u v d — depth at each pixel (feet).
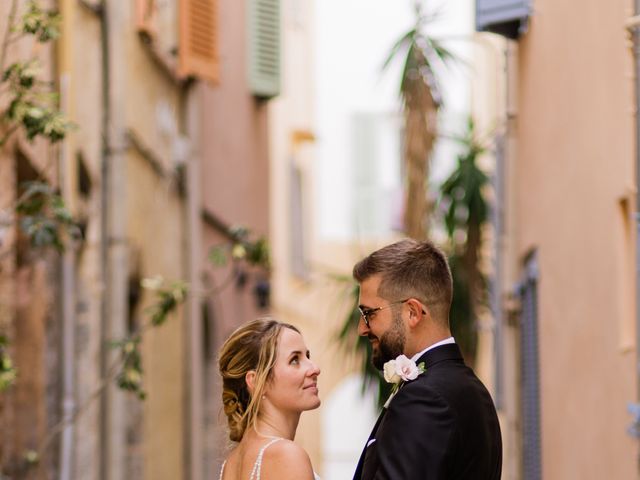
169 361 44.52
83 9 36.68
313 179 87.15
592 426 28.35
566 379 31.17
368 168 88.99
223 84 54.29
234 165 55.62
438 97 43.06
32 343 32.50
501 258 44.19
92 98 37.52
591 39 27.68
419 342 16.76
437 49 42.83
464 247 45.96
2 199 28.73
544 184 33.73
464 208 46.03
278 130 76.23
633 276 25.50
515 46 38.32
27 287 32.48
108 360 37.78
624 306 25.59
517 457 41.27
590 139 27.99
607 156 26.45
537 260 35.17
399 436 16.15
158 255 43.42
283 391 17.60
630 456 24.81
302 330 80.38
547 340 33.68
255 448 17.39
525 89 36.37
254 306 58.39
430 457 15.99
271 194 74.54
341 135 89.04
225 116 54.49
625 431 25.27
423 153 42.80
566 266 30.91
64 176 33.09
